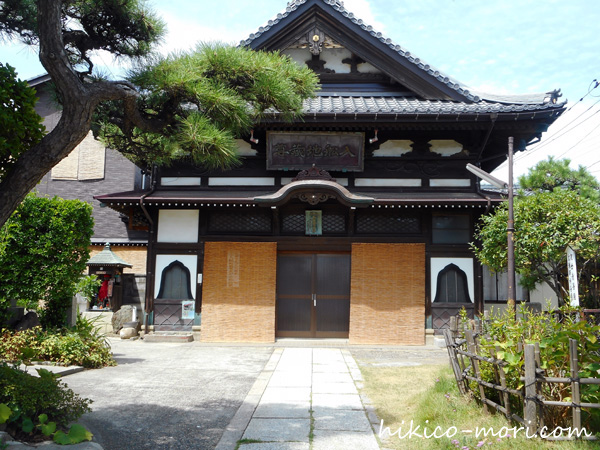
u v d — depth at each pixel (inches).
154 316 514.3
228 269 515.8
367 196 500.4
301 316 524.4
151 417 230.8
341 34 550.0
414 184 527.8
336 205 520.7
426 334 499.5
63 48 182.4
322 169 510.9
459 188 522.3
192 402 260.5
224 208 523.2
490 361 196.9
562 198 386.3
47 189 735.7
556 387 183.6
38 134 196.9
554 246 359.9
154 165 529.3
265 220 524.7
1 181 193.8
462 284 505.4
